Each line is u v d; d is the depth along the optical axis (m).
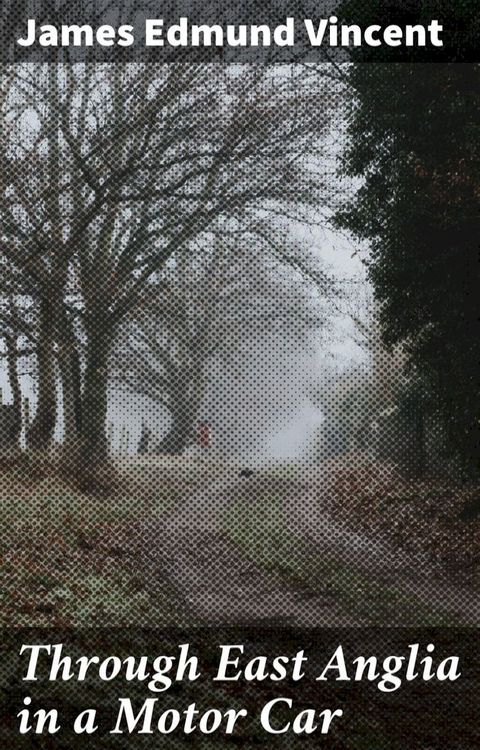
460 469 12.20
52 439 12.27
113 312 12.16
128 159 12.59
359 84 11.94
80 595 7.54
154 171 12.57
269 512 10.30
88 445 11.66
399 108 11.77
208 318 10.88
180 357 10.90
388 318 11.98
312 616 8.08
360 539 10.65
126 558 8.92
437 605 8.58
